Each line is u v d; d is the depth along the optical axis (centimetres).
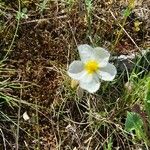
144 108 14
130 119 13
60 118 14
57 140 14
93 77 13
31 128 14
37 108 14
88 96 14
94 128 14
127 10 14
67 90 14
